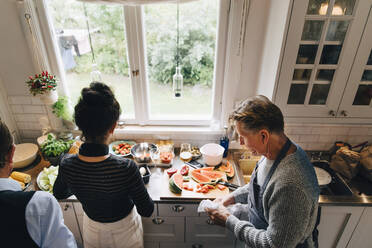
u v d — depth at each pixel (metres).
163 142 1.93
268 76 1.51
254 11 1.57
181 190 1.48
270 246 0.86
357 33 1.26
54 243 0.77
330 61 1.35
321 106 1.45
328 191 1.59
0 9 1.56
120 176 0.92
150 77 1.90
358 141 1.81
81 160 0.90
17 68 1.74
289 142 0.90
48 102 1.70
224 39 1.70
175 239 1.68
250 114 0.85
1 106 1.79
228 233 1.64
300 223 0.81
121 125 1.98
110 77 1.89
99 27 1.72
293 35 1.28
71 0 1.64
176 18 1.70
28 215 0.69
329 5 1.22
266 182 0.94
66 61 1.84
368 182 1.58
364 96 1.44
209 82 1.93
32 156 1.70
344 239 1.55
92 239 1.16
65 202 1.49
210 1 1.65
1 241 0.67
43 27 1.66
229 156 1.88
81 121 0.85
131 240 1.19
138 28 1.68
